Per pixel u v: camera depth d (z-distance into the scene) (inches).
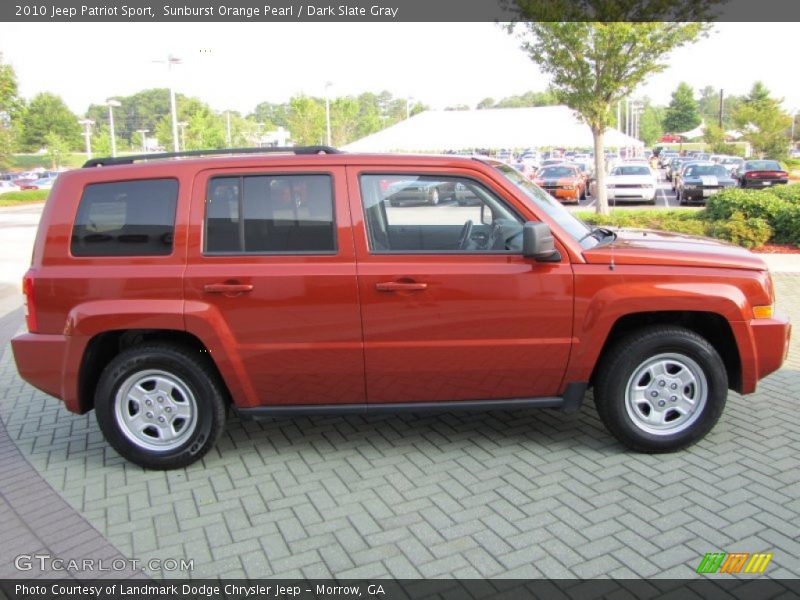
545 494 156.1
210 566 133.2
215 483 168.7
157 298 168.2
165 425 175.3
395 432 195.8
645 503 150.4
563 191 1110.4
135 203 171.0
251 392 173.6
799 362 249.3
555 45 621.6
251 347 169.2
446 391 174.6
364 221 169.3
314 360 170.1
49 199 173.9
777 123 2009.1
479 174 171.6
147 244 170.4
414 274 166.2
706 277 168.4
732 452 175.0
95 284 169.0
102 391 172.6
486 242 172.7
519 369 171.3
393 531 143.1
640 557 130.4
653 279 167.2
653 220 602.5
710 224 550.3
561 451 179.2
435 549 135.8
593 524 142.6
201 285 167.3
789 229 522.6
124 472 177.3
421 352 169.3
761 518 142.8
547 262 167.6
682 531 138.7
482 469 170.1
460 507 151.7
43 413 224.4
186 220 169.5
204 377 171.9
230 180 170.7
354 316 167.6
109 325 168.2
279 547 138.9
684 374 171.8
